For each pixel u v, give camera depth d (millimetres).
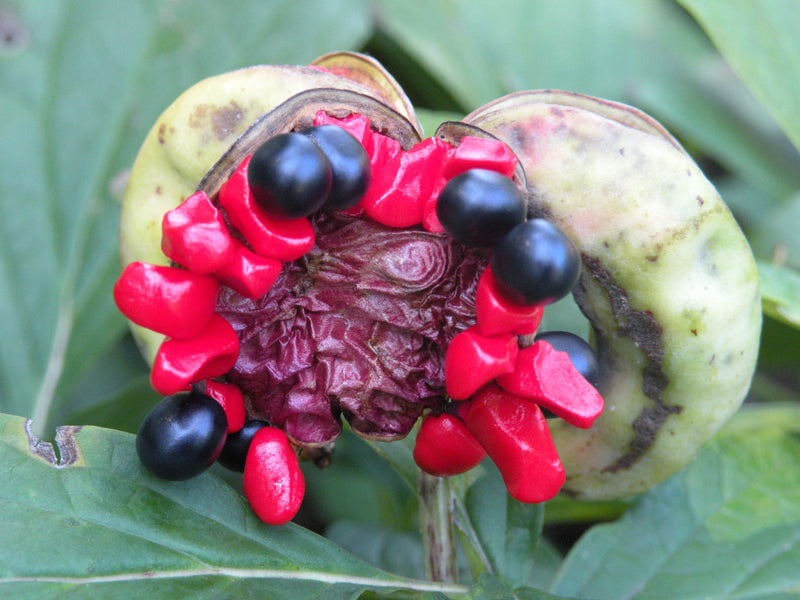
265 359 116
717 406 119
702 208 112
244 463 114
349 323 116
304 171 99
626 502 146
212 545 109
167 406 107
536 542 130
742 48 160
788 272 145
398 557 160
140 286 101
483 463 133
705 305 113
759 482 142
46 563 100
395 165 109
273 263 104
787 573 132
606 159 110
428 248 112
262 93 116
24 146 177
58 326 169
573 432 126
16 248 171
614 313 115
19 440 108
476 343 104
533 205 112
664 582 134
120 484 109
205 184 107
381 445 134
